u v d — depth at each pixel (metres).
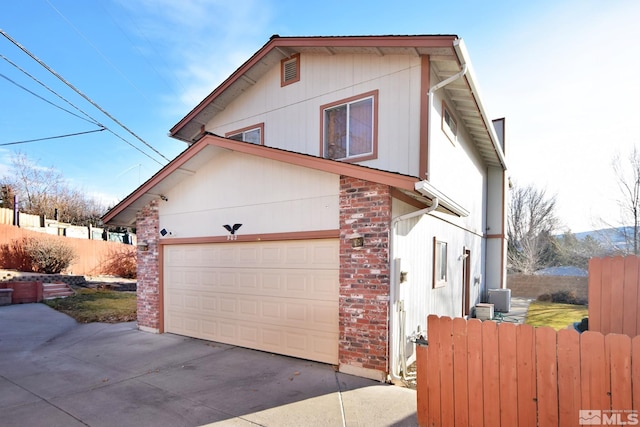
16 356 7.11
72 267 20.67
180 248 8.78
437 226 8.53
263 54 9.40
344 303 5.96
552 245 24.62
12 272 16.89
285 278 6.90
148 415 4.44
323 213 6.37
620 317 5.52
